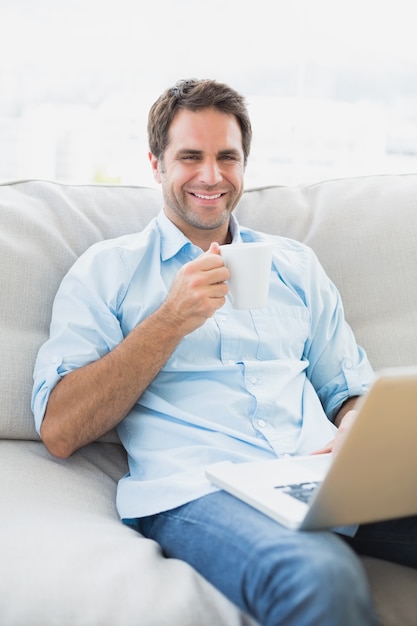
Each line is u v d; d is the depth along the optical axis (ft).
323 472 4.73
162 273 5.83
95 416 5.27
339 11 8.25
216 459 5.19
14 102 7.79
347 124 8.46
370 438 3.74
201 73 8.09
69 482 5.27
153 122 6.02
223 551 4.22
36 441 5.60
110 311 5.61
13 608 3.97
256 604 3.94
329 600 3.65
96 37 7.86
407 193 6.72
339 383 6.05
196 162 5.85
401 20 8.32
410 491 4.12
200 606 4.14
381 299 6.37
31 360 5.62
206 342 5.64
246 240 6.32
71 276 5.74
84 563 4.27
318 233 6.54
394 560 4.84
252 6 8.10
